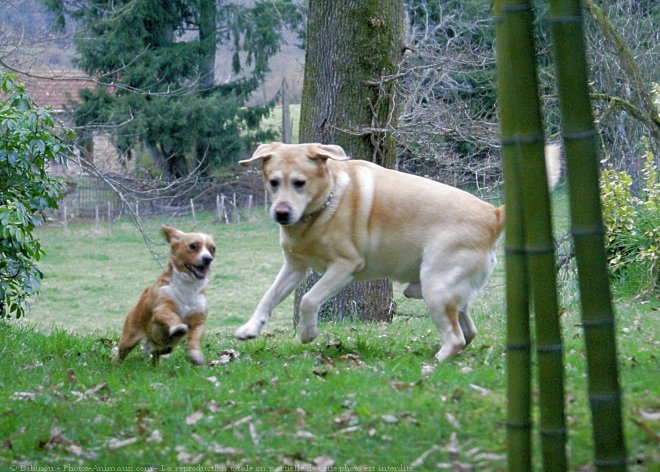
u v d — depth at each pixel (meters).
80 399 6.29
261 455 4.91
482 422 5.00
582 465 4.38
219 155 33.75
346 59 12.26
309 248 7.59
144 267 28.58
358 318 12.22
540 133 3.85
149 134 31.77
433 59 14.06
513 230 3.96
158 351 7.88
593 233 3.73
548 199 3.88
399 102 13.02
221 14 35.06
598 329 3.77
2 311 10.81
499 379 5.95
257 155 7.52
